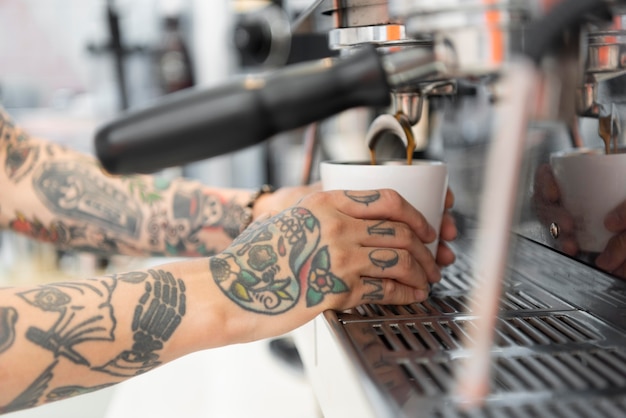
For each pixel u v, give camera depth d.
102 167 0.43
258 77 0.41
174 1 1.80
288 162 1.58
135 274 0.55
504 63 0.32
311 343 0.56
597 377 0.38
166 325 0.53
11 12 2.07
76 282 0.55
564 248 0.54
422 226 0.56
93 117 1.91
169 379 0.85
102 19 2.01
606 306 0.49
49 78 2.09
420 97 0.57
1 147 0.91
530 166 0.59
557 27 0.27
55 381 0.52
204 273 0.54
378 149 0.99
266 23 1.49
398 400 0.34
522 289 0.58
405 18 0.35
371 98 0.39
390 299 0.54
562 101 0.29
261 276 0.54
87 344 0.52
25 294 0.53
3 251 1.53
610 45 0.36
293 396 0.78
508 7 0.31
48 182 0.90
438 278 0.58
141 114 0.41
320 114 0.40
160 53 1.80
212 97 0.40
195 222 0.87
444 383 0.37
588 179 0.50
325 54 0.94
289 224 0.54
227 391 0.80
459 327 0.48
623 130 0.46
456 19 0.32
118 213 0.89
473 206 0.72
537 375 0.38
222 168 1.81
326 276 0.53
